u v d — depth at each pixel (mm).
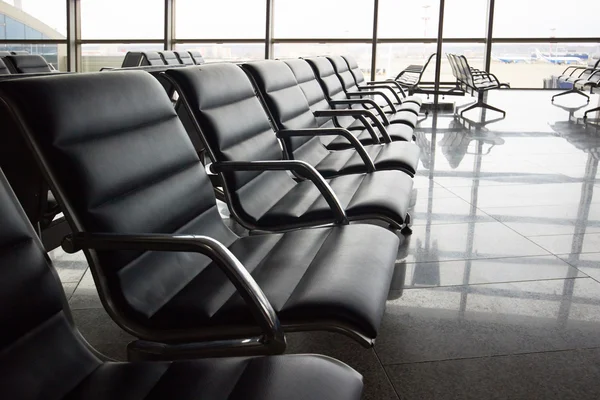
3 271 892
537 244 2793
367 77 10180
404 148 2971
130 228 1267
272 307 1130
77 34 10375
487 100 9828
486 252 2688
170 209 1441
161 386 942
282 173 2355
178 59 7027
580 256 2635
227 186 1914
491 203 3527
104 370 998
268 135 2281
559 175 4273
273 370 960
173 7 10297
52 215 1833
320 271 1365
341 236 1628
